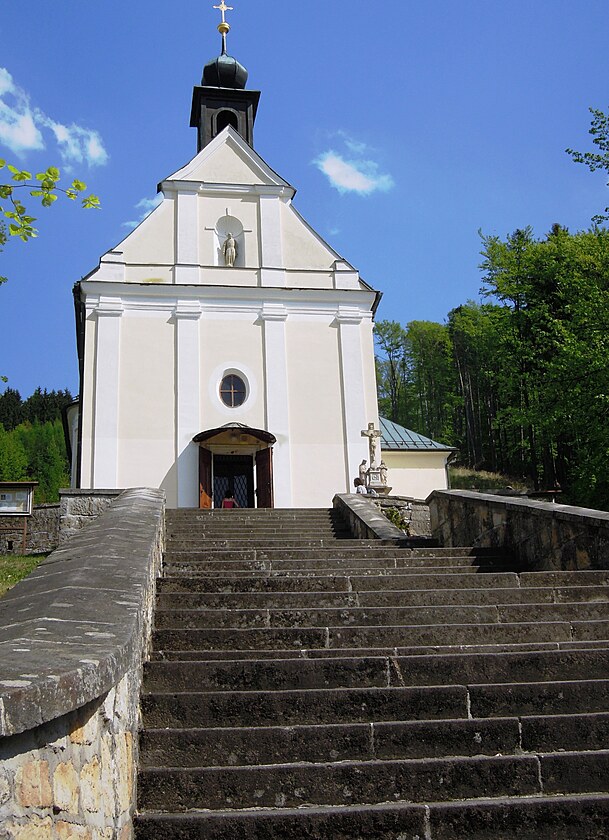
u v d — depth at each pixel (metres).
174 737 4.88
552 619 7.14
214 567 9.60
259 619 6.99
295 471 23.41
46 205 7.25
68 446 34.34
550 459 36.91
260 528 15.15
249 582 7.87
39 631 3.86
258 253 25.19
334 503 17.95
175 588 7.79
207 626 6.94
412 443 29.34
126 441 22.70
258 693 5.30
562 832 4.44
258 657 6.14
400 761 4.78
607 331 24.91
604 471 24.73
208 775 4.63
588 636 6.73
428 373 64.94
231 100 28.84
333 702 5.34
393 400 66.25
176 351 23.69
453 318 65.56
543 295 36.50
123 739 4.21
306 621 7.02
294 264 25.38
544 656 5.97
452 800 4.69
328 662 5.79
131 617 4.55
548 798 4.57
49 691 2.81
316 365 24.42
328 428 23.91
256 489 23.14
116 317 23.59
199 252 24.86
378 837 4.36
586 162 23.86
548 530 9.68
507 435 51.19
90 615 4.40
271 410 23.70
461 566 9.88
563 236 37.16
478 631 6.62
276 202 25.70
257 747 4.92
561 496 27.47
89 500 17.78
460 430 60.81
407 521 20.11
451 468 54.78
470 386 58.06
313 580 7.92
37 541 20.53
